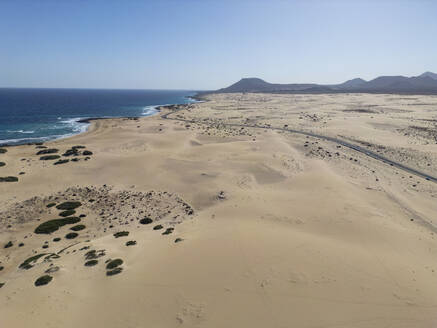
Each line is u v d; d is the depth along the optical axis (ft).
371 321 49.03
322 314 50.60
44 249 85.92
